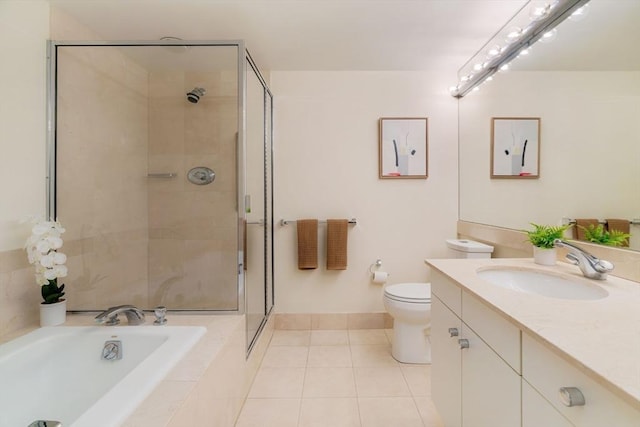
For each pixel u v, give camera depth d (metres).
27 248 1.35
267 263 2.43
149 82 2.11
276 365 2.02
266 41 2.04
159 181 2.07
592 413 0.59
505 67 1.92
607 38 1.20
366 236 2.55
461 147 2.49
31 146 1.47
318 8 1.68
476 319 1.06
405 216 2.55
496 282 1.36
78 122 1.72
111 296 1.89
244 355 1.65
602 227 1.23
